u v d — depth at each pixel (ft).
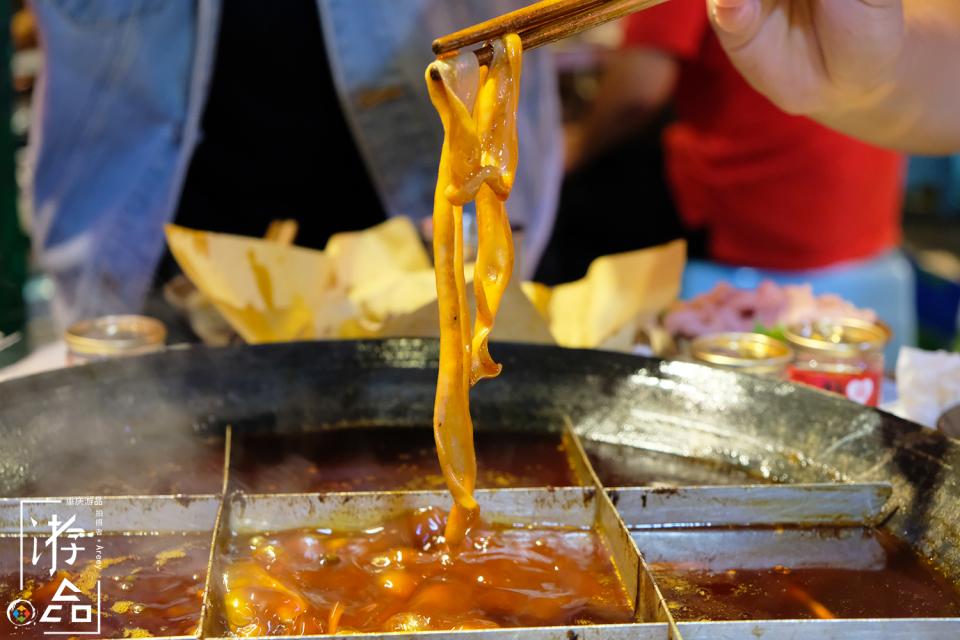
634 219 5.68
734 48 2.19
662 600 1.76
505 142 1.91
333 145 3.64
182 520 2.02
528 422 2.37
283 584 1.92
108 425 2.26
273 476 2.21
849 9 2.10
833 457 2.17
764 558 2.01
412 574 1.95
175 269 3.58
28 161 3.78
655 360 2.40
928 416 2.48
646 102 4.55
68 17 3.44
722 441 2.27
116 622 1.83
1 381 2.22
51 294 3.98
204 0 3.35
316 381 2.40
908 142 2.37
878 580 1.96
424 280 2.67
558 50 5.40
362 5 3.40
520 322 2.54
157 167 3.51
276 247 2.59
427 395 2.41
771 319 2.87
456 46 1.87
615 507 2.06
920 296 5.90
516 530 2.08
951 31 2.26
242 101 3.53
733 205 4.84
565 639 1.71
